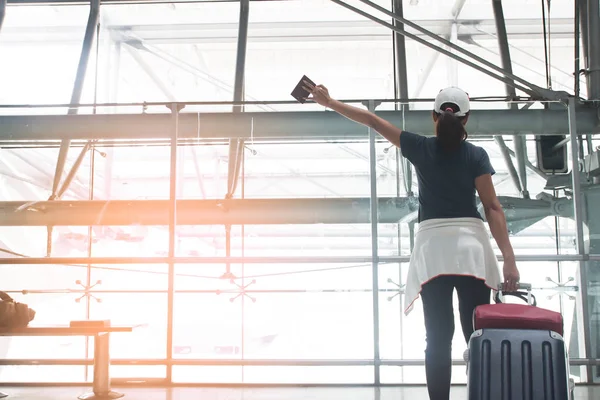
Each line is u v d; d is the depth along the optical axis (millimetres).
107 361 3459
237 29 5762
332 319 4266
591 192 4316
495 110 4461
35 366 4125
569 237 4285
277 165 4656
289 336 4262
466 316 2168
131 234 4570
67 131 4703
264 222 4547
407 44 5609
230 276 4367
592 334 4113
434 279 2166
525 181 4379
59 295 4418
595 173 4336
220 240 4523
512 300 4125
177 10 5789
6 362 4121
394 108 4465
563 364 1825
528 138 4418
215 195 4594
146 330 4266
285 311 4309
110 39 5723
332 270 4332
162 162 4676
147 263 4383
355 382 4062
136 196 4648
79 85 5535
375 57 5676
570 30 5488
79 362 4125
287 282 4336
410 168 4422
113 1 5805
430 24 5656
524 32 5551
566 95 4445
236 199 4566
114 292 4410
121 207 4609
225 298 4340
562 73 5445
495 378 1842
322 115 4648
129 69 5676
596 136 4391
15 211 4676
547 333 1859
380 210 4402
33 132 4707
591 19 4992
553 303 4156
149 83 5664
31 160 4723
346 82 5645
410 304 2191
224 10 5801
